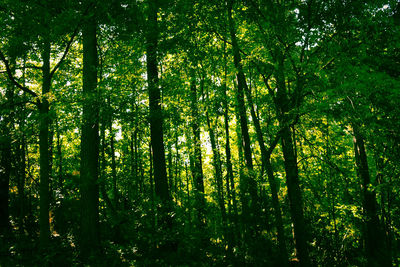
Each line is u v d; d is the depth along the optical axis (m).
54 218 12.44
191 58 10.42
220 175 11.28
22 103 8.44
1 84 10.19
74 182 10.27
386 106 6.23
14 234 11.27
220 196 10.91
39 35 8.27
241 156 13.85
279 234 8.30
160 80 10.69
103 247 9.73
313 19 7.20
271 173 8.70
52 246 8.38
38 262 8.13
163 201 10.86
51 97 8.11
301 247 8.99
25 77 12.64
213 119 12.77
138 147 16.94
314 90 7.13
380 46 6.32
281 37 7.43
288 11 7.67
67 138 16.75
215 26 10.19
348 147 11.45
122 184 14.95
